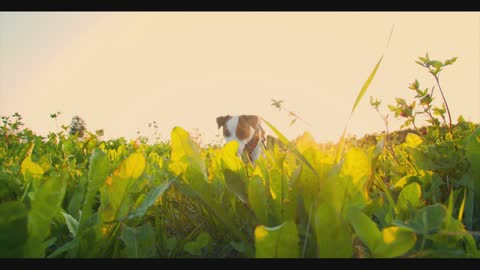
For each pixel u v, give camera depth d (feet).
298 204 3.75
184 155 4.44
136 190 4.41
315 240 3.21
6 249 2.52
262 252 2.72
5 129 19.66
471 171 4.74
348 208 2.92
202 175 4.26
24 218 2.54
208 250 4.08
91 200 3.76
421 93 6.58
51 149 13.51
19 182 5.34
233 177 4.28
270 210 4.04
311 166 3.52
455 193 4.69
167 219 4.95
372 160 4.09
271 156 5.03
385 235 2.74
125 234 3.49
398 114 6.73
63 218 4.22
